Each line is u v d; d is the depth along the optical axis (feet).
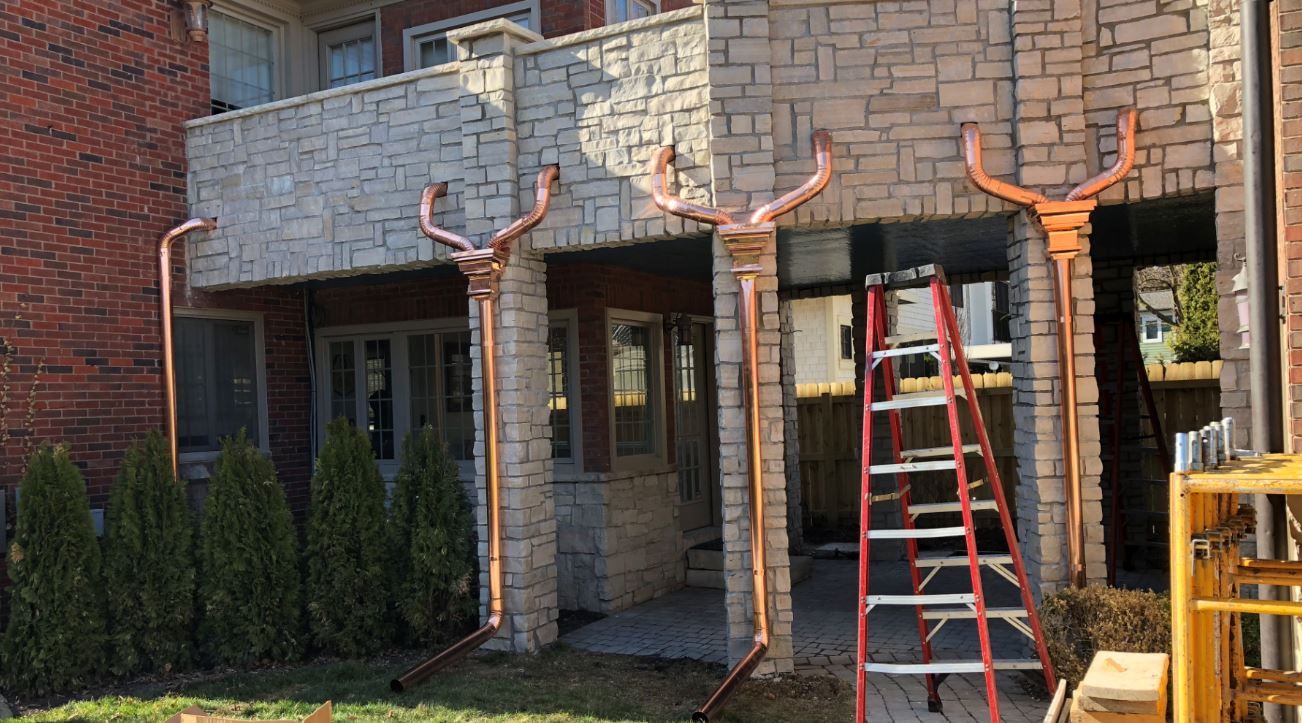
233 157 27.96
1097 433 20.26
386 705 19.98
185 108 28.89
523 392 24.12
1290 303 16.30
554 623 25.09
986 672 15.70
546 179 23.29
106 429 26.35
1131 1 20.18
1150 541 30.53
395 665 23.44
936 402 16.05
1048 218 20.08
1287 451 16.19
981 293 70.54
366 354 33.42
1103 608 18.67
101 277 26.43
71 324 25.66
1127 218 23.41
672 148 22.20
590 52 23.27
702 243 24.97
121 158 27.07
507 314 23.86
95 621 22.49
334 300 33.24
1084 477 20.31
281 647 23.98
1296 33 16.31
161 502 23.63
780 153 21.34
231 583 23.61
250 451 24.45
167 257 27.71
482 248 23.62
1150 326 74.08
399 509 24.95
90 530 22.74
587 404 29.12
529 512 24.17
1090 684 10.93
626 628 26.61
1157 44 19.98
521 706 19.76
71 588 22.16
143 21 27.89
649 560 30.66
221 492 23.84
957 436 15.75
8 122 24.52
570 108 23.52
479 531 24.44
